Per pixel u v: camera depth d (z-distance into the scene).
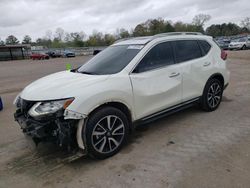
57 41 94.00
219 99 5.39
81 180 2.99
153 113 4.03
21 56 52.38
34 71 18.70
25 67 24.28
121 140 3.61
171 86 4.20
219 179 2.83
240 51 26.45
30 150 3.87
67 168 3.28
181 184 2.78
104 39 86.38
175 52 4.41
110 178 2.99
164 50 4.25
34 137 3.24
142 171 3.10
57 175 3.13
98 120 3.30
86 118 3.21
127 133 3.70
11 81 13.05
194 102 4.81
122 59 3.98
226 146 3.62
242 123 4.48
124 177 2.99
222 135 4.01
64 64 25.25
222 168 3.05
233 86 7.77
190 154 3.45
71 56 46.22
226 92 6.96
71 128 3.16
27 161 3.53
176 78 4.28
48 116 3.07
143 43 4.12
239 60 16.66
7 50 50.53
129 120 3.75
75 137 3.26
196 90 4.78
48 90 3.33
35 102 3.25
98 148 3.37
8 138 4.40
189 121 4.72
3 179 3.11
